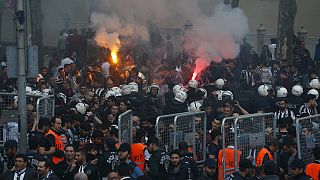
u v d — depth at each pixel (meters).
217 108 22.00
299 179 16.64
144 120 20.05
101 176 17.53
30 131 20.05
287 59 38.62
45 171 16.34
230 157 19.14
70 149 17.12
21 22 18.45
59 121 19.06
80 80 28.17
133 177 17.02
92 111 23.23
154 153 17.73
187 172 17.53
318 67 35.19
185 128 19.73
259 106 24.48
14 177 16.31
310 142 20.12
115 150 17.62
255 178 16.45
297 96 24.77
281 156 18.98
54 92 26.31
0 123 20.89
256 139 19.75
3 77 28.59
